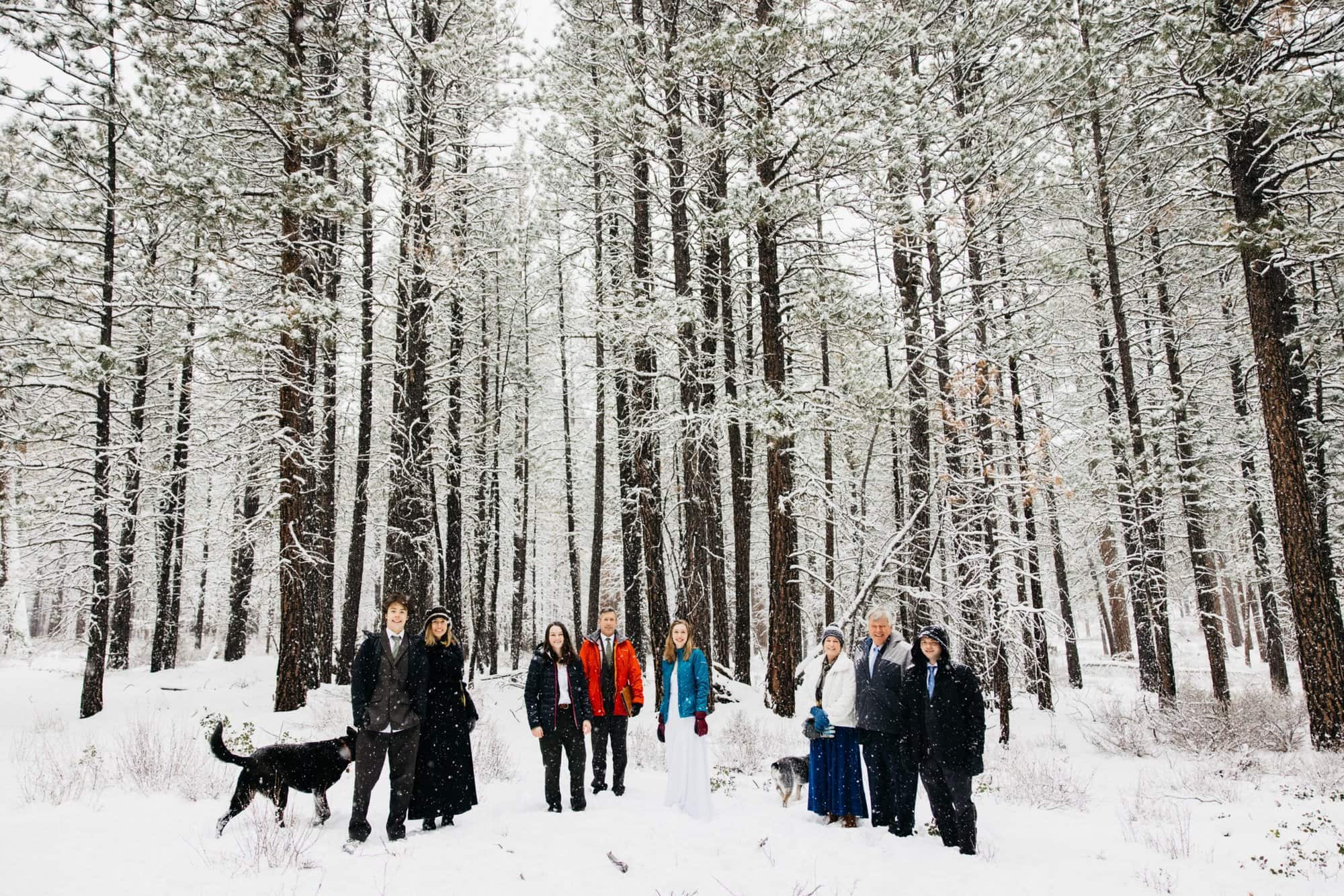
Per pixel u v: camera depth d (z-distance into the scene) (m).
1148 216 13.73
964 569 12.48
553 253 21.72
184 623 33.69
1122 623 29.38
